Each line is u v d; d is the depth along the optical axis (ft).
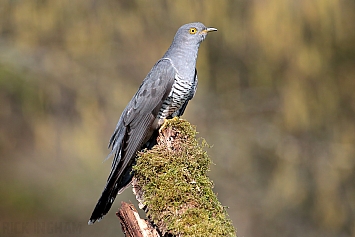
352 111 45.03
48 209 50.52
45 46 45.47
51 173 50.60
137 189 19.25
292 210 47.11
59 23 44.16
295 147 47.34
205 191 18.29
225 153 49.06
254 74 44.98
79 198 50.14
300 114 43.47
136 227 18.02
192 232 16.93
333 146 46.19
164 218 17.62
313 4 40.60
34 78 45.37
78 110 45.27
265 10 40.81
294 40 41.22
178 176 18.42
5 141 47.47
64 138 44.80
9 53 45.11
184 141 20.30
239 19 43.06
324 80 43.55
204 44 44.86
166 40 45.11
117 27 44.65
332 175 45.85
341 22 42.19
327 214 45.19
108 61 45.88
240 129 48.96
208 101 48.70
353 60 43.55
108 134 45.29
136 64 45.85
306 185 46.34
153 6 44.78
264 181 48.49
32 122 44.88
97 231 49.11
